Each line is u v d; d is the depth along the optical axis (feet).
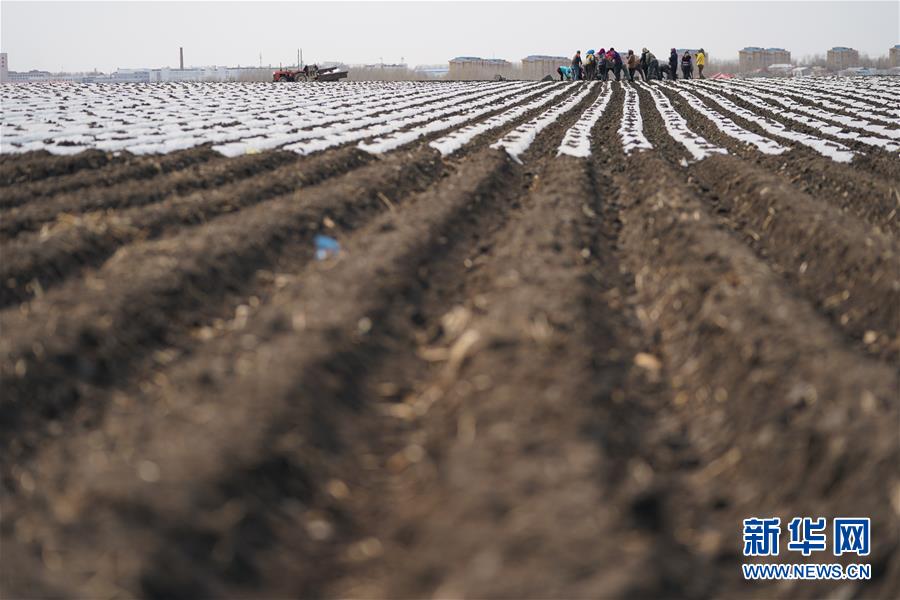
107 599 23.88
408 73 520.01
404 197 75.25
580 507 25.18
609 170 96.63
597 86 277.85
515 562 23.35
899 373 40.88
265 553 26.55
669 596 23.84
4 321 41.14
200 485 27.17
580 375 33.86
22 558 26.63
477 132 123.34
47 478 31.45
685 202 65.51
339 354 37.11
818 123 138.82
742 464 32.19
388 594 24.76
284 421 31.30
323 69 331.77
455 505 26.35
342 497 29.78
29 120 124.06
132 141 98.32
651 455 32.50
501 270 49.01
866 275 50.47
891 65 589.73
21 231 56.03
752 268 46.37
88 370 38.60
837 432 30.19
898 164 92.84
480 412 31.60
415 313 45.27
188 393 34.78
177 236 55.98
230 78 522.47
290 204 63.36
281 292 47.80
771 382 34.40
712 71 611.06
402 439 33.65
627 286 52.85
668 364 41.68
